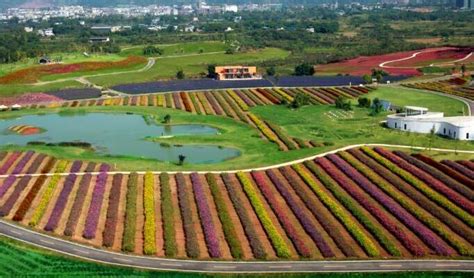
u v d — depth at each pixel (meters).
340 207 114.75
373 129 172.50
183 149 159.50
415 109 181.12
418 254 95.50
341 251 97.31
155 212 113.50
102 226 107.25
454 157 142.88
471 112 189.25
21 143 166.38
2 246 99.44
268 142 162.75
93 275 90.25
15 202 117.38
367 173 131.00
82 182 128.50
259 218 109.94
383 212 111.75
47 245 99.94
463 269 90.75
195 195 121.00
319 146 154.88
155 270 91.69
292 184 127.44
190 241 100.12
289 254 95.88
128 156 150.12
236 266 92.88
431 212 110.81
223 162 144.50
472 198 115.81
